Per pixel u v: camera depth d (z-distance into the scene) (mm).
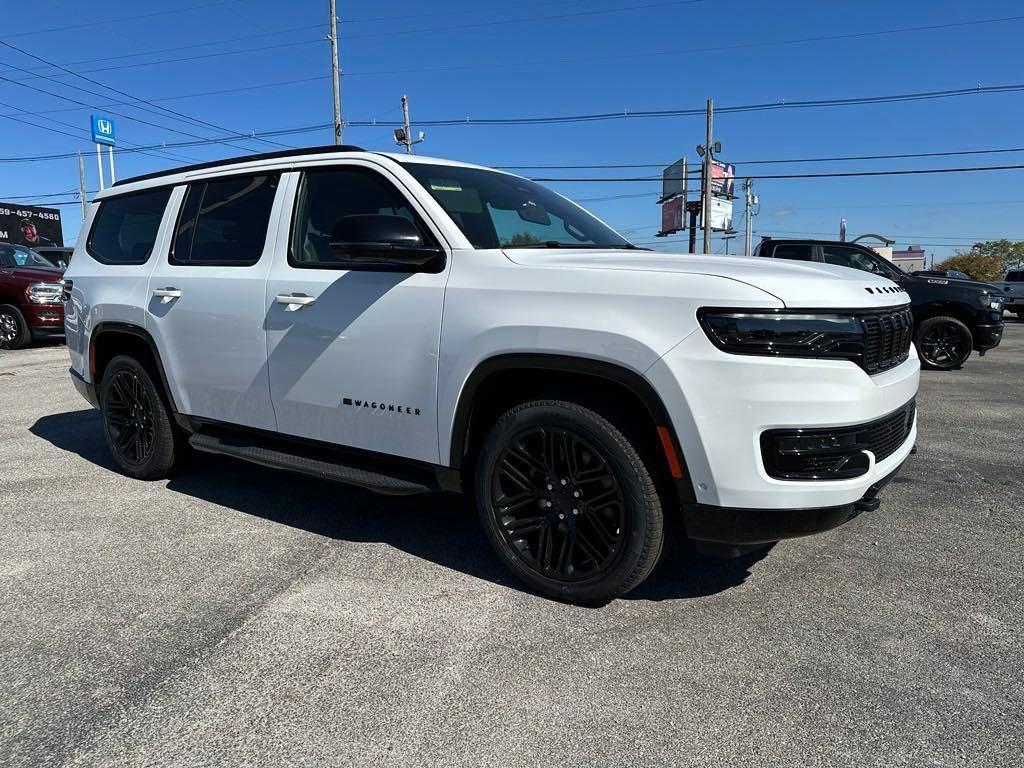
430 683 2375
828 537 3623
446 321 2988
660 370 2523
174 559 3383
